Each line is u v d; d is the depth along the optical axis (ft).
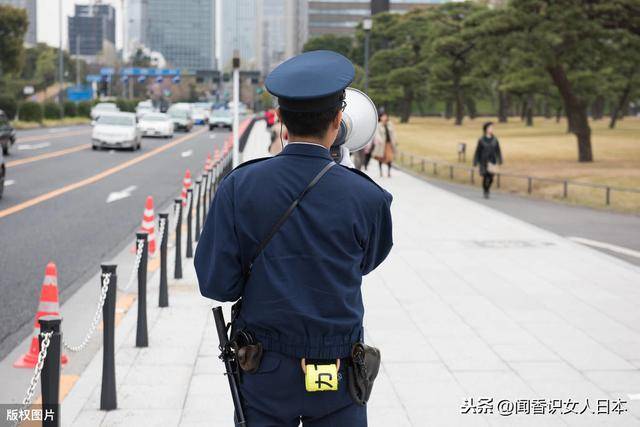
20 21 252.62
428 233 49.80
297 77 9.61
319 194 9.58
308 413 9.70
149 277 35.45
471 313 28.27
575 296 31.30
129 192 69.72
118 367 21.90
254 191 9.59
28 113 213.66
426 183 87.76
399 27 329.72
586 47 103.09
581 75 142.82
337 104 9.78
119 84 530.68
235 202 9.65
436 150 157.99
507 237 48.21
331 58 9.89
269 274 9.46
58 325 13.29
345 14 604.90
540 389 19.94
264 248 9.52
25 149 119.44
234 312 10.17
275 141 55.21
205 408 18.66
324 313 9.52
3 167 61.52
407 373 21.24
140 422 17.71
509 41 102.12
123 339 24.82
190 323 27.04
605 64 111.96
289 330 9.46
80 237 45.62
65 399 19.35
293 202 9.53
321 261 9.45
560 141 182.70
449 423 17.63
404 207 64.95
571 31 95.96
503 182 91.56
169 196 67.87
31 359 22.70
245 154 106.22
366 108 14.85
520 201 73.56
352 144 14.96
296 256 9.48
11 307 29.45
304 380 9.53
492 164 74.18
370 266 10.16
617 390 19.88
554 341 24.49
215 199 9.87
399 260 39.68
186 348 23.88
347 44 425.69
